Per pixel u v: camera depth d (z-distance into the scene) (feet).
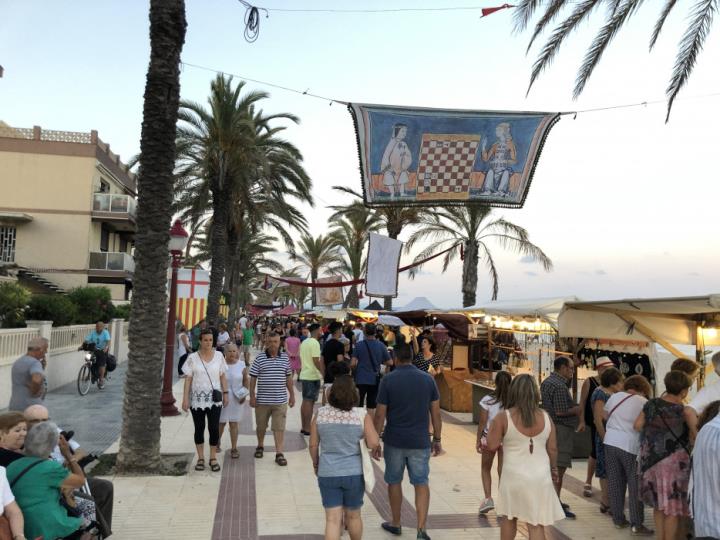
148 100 25.16
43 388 23.03
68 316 54.70
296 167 72.64
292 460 26.09
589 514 19.72
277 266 168.45
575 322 25.55
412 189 30.91
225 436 31.40
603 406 19.29
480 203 30.99
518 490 13.85
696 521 11.96
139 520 17.97
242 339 79.77
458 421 38.27
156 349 24.17
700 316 22.90
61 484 11.94
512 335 39.06
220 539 16.60
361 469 14.30
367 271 49.80
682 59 29.04
